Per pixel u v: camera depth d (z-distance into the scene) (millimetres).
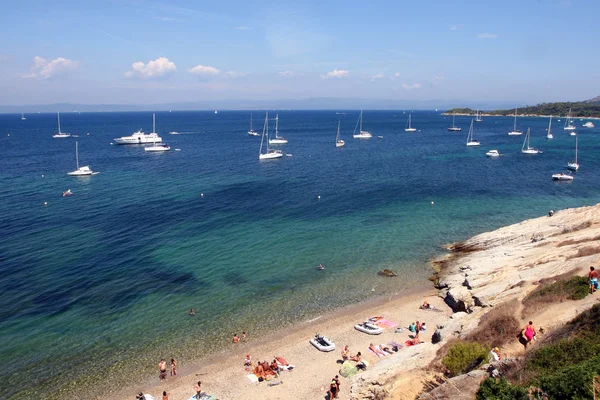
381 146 175125
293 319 40438
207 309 41812
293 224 66562
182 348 35906
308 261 52875
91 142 195375
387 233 62469
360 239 60094
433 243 58500
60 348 35344
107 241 58438
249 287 46281
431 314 40781
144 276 48188
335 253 55250
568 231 51969
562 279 35000
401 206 76812
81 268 49781
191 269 50219
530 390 17641
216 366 33781
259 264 51875
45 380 31781
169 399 30219
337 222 67625
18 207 75062
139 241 58562
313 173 109625
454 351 26828
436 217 70062
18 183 96500
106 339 36750
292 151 157750
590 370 17422
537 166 120938
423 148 167625
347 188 91250
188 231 62875
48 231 62125
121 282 46656
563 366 20125
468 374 22438
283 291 45562
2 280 46250
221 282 47281
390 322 39438
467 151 157500
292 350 35719
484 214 71812
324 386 31219
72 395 30453
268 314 41188
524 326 29109
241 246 57375
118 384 31594
